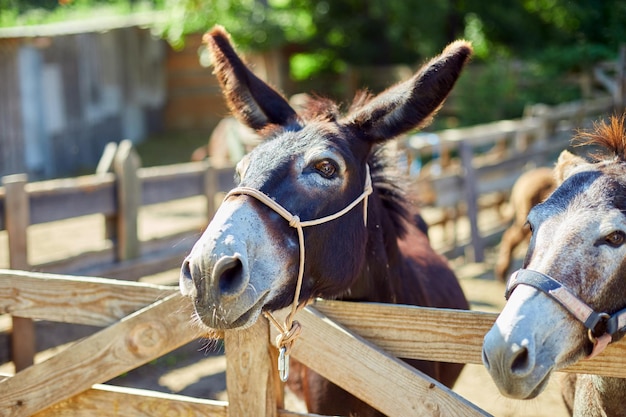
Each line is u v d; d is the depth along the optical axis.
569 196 2.15
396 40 18.77
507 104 16.45
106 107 17.89
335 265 2.46
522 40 19.14
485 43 19.44
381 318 2.45
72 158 16.23
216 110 21.67
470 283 7.52
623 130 2.45
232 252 2.06
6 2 27.97
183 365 5.42
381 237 2.84
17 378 2.78
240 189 2.28
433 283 3.52
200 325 2.36
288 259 2.28
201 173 6.79
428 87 2.54
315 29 19.36
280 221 2.28
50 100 15.31
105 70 17.75
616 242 2.02
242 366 2.52
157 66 20.75
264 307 2.26
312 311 2.49
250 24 18.03
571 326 1.98
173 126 21.72
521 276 2.02
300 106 3.05
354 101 3.01
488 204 10.00
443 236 8.90
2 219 4.88
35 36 13.81
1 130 14.01
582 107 12.36
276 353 2.59
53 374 2.75
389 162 3.06
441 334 2.37
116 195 5.89
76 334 5.25
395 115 2.62
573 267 2.00
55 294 2.81
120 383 5.07
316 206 2.37
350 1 19.22
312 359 2.49
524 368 1.89
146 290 2.69
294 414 2.54
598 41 19.42
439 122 16.80
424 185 8.01
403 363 2.38
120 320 2.67
